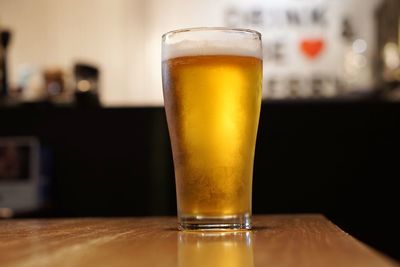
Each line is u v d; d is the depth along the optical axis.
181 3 4.87
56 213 2.48
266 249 0.48
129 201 2.46
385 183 2.38
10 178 2.48
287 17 4.84
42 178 2.48
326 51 4.81
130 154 2.48
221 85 0.70
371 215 2.38
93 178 2.48
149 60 4.86
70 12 4.89
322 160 2.40
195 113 0.71
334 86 4.75
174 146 0.73
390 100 2.40
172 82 0.73
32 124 2.50
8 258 0.45
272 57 4.82
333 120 2.41
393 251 2.37
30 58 4.88
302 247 0.49
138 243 0.55
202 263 0.40
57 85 2.97
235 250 0.48
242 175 0.72
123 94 4.85
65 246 0.53
